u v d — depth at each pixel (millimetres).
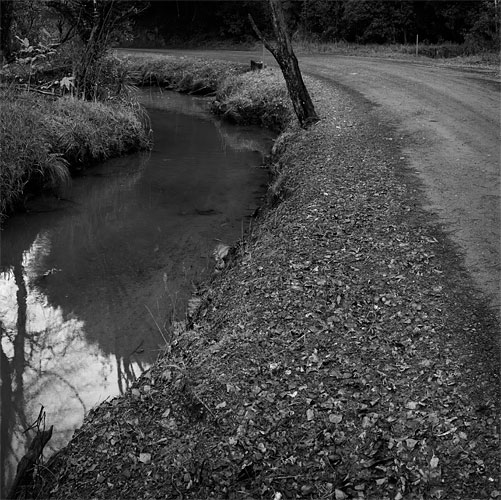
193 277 7141
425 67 20094
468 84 15867
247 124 17375
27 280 7371
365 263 5809
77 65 13992
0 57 12906
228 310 5441
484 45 23719
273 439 3791
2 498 3924
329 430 3811
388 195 7570
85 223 9234
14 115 10781
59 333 6141
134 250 8125
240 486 3539
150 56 28016
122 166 12500
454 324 4746
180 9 38594
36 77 13539
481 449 3539
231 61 25062
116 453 3973
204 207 9805
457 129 10945
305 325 4887
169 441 3967
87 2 13711
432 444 3615
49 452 4348
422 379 4168
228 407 4090
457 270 5582
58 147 11406
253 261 6266
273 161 12102
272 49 12133
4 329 6273
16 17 13484
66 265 7758
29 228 9086
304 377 4301
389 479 3441
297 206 7574
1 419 4891
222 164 12664
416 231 6453
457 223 6621
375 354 4473
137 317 6336
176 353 5016
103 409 4516
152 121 17797
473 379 4113
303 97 12266
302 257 6023
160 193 10648
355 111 13109
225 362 4559
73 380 5363
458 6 26406
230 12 35812
